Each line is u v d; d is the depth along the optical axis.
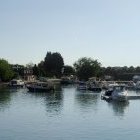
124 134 66.56
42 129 70.44
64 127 72.44
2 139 62.12
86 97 137.50
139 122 78.81
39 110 97.25
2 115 88.06
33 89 165.62
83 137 64.06
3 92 161.88
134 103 115.12
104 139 62.56
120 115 88.88
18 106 106.19
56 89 190.62
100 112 93.75
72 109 99.44
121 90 122.31
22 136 64.44
